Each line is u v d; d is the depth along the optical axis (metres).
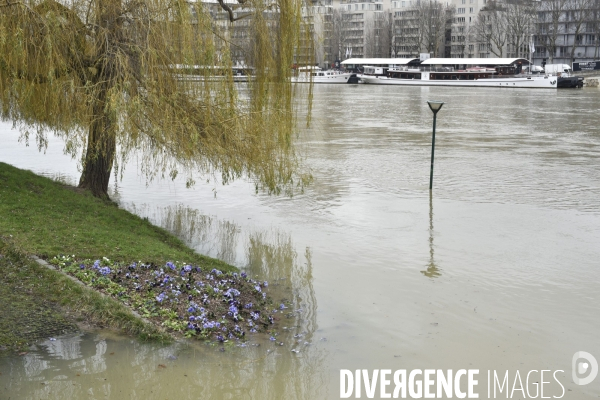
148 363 10.59
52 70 16.36
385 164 32.41
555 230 20.28
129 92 17.17
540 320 13.31
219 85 18.31
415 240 19.11
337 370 10.95
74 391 9.67
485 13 172.62
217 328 11.92
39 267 13.18
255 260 17.11
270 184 19.72
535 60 178.12
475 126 51.53
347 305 13.91
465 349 11.92
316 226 20.66
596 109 69.31
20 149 34.47
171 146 18.28
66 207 17.89
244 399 9.86
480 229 20.38
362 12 198.25
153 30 17.28
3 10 16.23
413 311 13.67
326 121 54.91
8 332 11.00
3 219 15.69
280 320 12.92
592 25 165.88
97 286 12.74
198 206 23.14
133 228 17.89
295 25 18.95
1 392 9.51
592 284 15.48
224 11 18.80
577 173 30.16
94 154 18.45
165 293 12.92
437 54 184.88
